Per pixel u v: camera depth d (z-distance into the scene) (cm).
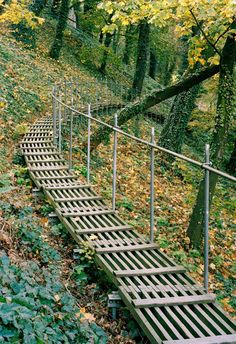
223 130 891
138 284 496
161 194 1185
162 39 2547
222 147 898
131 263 541
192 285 498
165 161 1530
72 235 630
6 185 739
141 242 613
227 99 881
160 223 945
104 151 1367
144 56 2344
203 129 1644
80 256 584
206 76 1047
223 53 870
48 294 431
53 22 3056
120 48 4119
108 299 482
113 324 473
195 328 406
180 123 1602
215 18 795
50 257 563
